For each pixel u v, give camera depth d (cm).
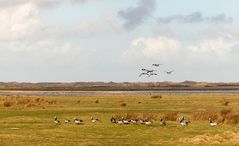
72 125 5562
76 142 4266
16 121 6003
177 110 7888
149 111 7712
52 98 12769
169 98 12462
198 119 6184
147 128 5294
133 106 8975
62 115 6944
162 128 5297
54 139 4444
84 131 5034
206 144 4147
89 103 10031
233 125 5559
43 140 4378
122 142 4281
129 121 5703
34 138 4500
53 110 7838
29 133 4850
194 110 7862
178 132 4966
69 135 4722
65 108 8331
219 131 5009
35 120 6138
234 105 9038
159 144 4172
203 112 6512
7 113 7188
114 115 6931
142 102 10312
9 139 4428
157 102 10294
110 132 4962
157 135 4741
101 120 6150
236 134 4653
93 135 4734
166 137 4606
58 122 5725
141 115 6456
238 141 4256
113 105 9256
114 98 12862
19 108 8212
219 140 4325
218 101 10500
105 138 4531
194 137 4491
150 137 4600
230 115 6116
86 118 6500
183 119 5644
